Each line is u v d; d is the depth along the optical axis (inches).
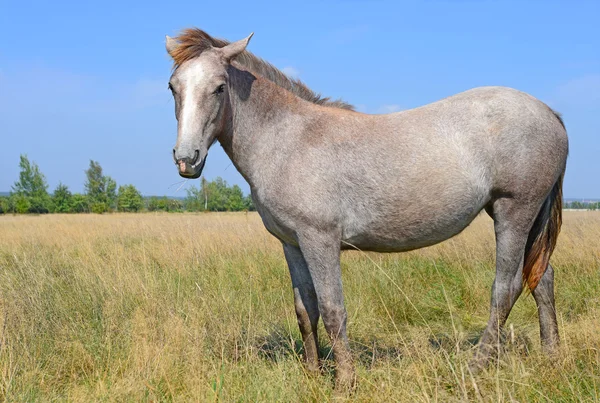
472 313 210.7
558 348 134.2
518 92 138.6
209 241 358.0
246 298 211.3
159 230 501.4
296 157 129.2
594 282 221.8
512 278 136.7
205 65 124.0
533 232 144.5
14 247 410.0
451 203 129.7
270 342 166.6
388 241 135.9
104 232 543.2
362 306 205.3
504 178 132.0
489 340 131.4
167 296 195.5
